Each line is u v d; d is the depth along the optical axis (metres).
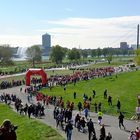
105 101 82.44
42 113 65.25
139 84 117.06
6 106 79.00
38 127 53.66
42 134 48.97
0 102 85.81
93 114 66.06
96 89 108.38
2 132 12.91
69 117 55.75
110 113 66.88
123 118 57.03
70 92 103.31
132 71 180.75
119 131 50.41
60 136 47.66
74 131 50.34
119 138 45.91
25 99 91.25
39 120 60.53
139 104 71.69
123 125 52.22
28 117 63.66
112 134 48.31
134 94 93.06
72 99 88.44
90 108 72.94
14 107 77.94
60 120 53.50
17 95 100.38
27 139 47.31
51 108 75.06
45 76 119.62
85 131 50.38
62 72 183.88
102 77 148.38
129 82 124.62
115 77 146.25
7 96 86.12
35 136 48.38
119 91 100.81
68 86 119.50
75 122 52.97
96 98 88.38
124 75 156.00
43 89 112.62
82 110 71.12
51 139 46.09
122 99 84.25
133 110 69.31
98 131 50.38
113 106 74.81
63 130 51.69
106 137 39.53
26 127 54.31
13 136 13.05
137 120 59.59
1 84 121.06
